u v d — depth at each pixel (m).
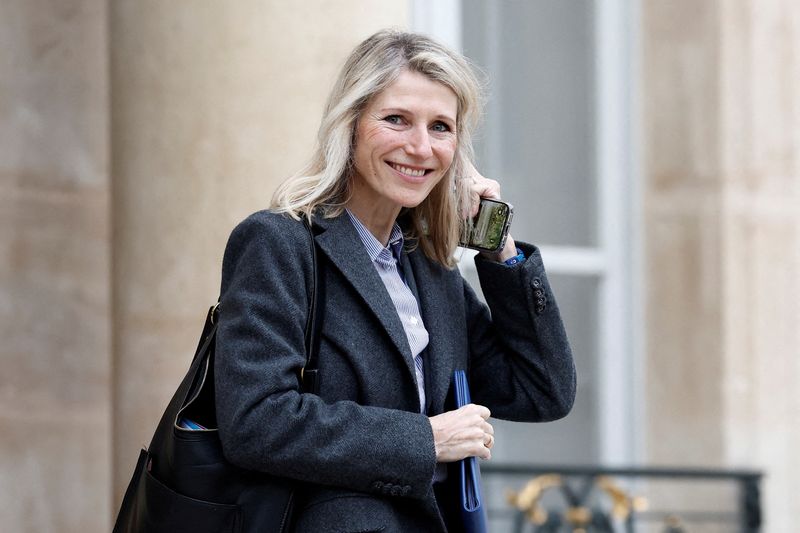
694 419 12.61
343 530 5.21
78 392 10.62
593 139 13.56
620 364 13.32
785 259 12.44
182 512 5.12
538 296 6.04
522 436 13.35
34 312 10.49
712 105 12.64
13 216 10.44
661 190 13.02
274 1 8.88
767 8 12.56
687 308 12.74
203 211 8.86
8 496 10.37
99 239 10.77
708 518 12.46
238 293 5.24
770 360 12.37
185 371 8.92
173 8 8.91
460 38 13.27
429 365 5.74
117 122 9.00
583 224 13.52
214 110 8.84
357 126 5.54
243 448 5.01
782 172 12.48
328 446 5.07
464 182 6.03
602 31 13.52
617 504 12.15
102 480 10.68
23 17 10.58
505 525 12.84
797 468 12.30
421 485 5.23
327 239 5.51
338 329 5.41
